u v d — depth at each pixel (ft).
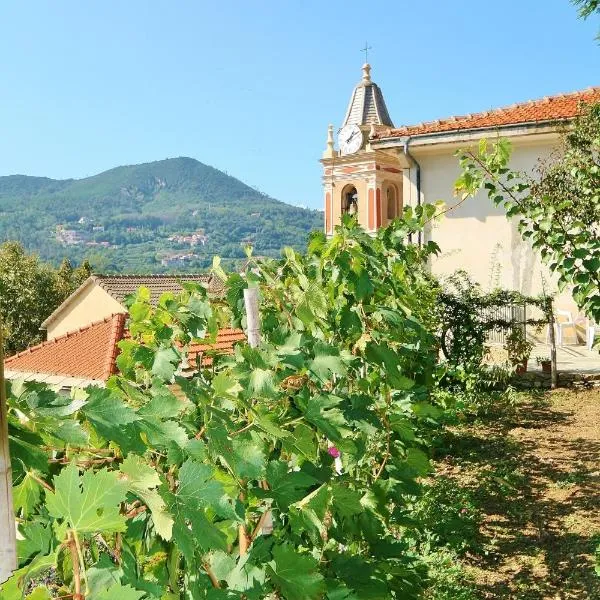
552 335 36.96
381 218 86.58
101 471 3.32
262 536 5.63
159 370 7.40
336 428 6.98
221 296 9.95
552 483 22.26
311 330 9.91
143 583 3.94
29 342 103.04
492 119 46.32
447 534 17.61
